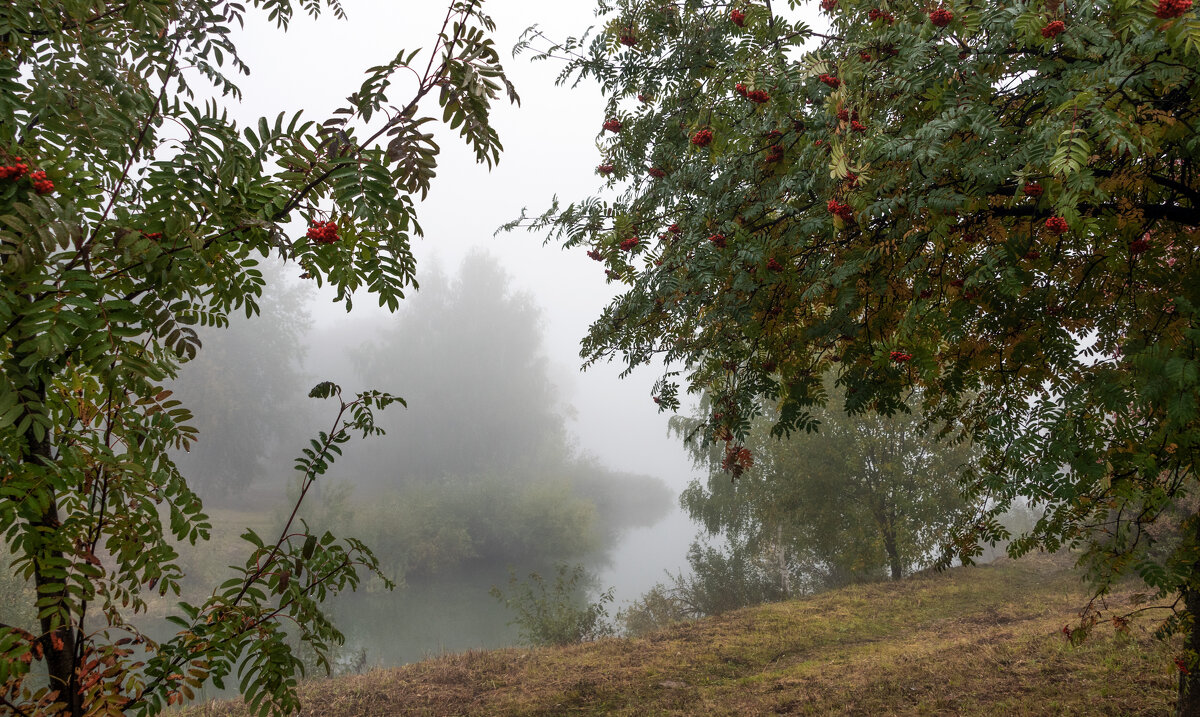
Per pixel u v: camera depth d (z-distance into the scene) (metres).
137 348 1.72
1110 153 2.95
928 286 3.27
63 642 1.76
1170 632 4.58
